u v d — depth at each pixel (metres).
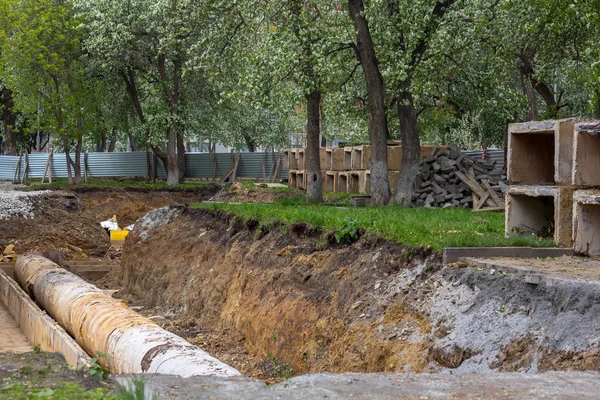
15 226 29.03
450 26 21.69
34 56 36.28
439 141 41.81
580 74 22.86
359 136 29.92
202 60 25.17
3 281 18.70
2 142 63.66
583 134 10.92
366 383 5.60
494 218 15.85
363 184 28.31
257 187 33.78
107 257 28.50
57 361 6.32
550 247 10.80
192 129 40.34
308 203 24.03
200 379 5.75
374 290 10.94
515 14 22.08
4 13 36.50
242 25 24.80
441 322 9.08
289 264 14.05
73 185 38.38
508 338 7.95
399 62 21.23
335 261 12.80
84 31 38.12
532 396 5.27
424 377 5.80
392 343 9.51
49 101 38.25
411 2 20.95
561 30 21.92
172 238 21.47
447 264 10.05
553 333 7.48
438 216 16.30
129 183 41.78
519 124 12.18
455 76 26.11
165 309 18.39
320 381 5.65
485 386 5.53
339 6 23.78
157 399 4.98
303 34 22.27
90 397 4.92
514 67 25.58
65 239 29.25
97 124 43.16
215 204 22.70
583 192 10.52
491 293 8.77
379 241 12.09
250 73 22.73
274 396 5.22
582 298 7.55
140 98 44.22
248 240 16.86
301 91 22.67
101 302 12.62
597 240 10.52
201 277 17.92
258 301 14.05
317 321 11.69
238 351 13.63
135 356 9.17
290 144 50.62
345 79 26.11
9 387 5.31
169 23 27.67
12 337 14.62
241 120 42.25
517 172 12.41
